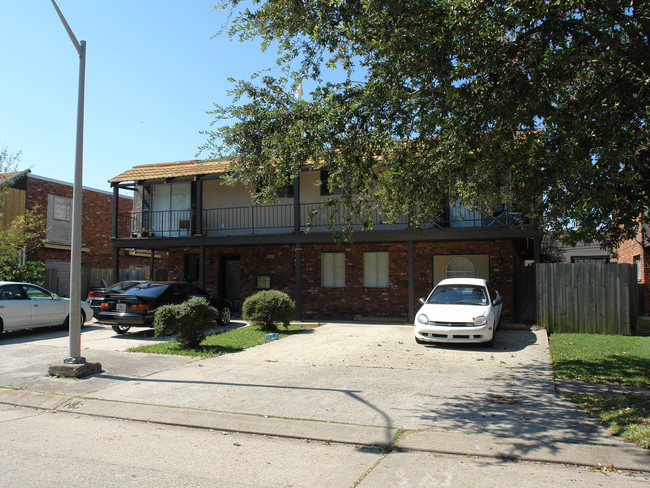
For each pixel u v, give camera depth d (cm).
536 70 697
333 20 745
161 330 1041
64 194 2352
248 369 875
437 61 663
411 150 845
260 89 773
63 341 1205
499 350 1047
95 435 563
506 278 1518
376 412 617
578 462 459
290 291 1789
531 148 730
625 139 640
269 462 477
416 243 1628
